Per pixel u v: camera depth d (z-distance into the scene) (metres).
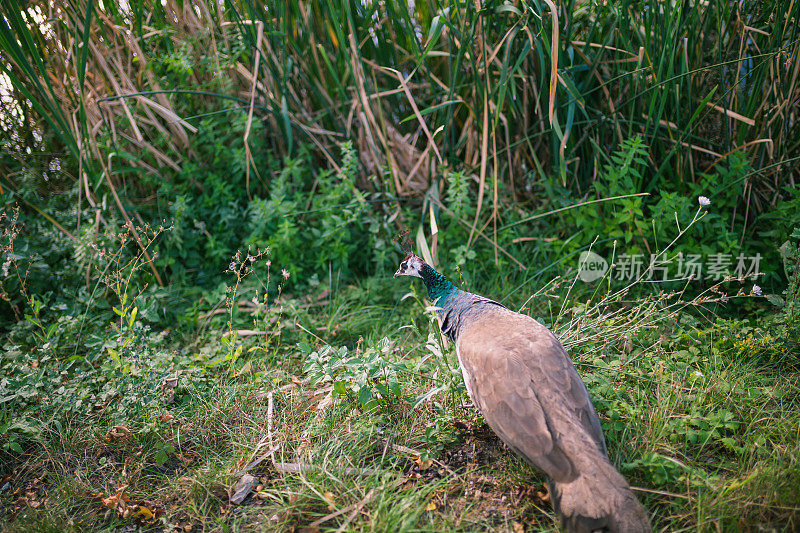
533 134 4.68
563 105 4.46
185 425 3.28
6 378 3.40
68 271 4.53
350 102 4.96
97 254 4.29
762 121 4.36
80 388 3.50
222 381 3.64
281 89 4.91
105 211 4.65
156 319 3.88
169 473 3.05
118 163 4.77
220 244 4.78
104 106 4.85
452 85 4.22
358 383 3.07
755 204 4.48
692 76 4.41
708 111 4.15
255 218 4.67
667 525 2.47
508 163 4.94
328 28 4.72
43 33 4.70
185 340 4.18
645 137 4.30
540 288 4.34
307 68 4.95
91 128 4.80
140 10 4.83
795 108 4.34
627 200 4.12
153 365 3.43
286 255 4.66
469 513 2.65
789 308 3.48
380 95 4.49
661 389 3.20
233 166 4.95
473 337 2.93
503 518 2.62
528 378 2.56
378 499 2.65
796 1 3.96
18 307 4.39
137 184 5.11
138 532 2.69
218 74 4.71
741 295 4.02
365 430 3.09
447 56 4.79
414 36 4.20
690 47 4.36
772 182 4.49
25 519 2.70
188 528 2.69
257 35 4.36
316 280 4.57
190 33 4.94
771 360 3.48
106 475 3.01
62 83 4.82
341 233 4.73
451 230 4.71
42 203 4.87
